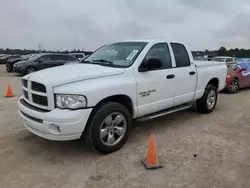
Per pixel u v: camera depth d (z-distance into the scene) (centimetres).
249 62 1080
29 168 333
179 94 500
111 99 393
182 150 392
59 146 405
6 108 662
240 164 346
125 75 393
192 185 294
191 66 530
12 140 428
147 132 477
